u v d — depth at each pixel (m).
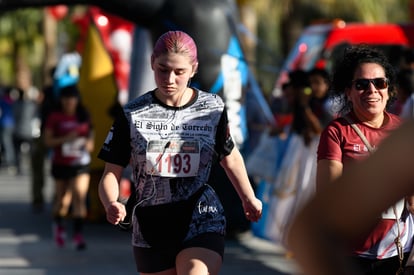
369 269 9.20
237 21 22.00
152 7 21.34
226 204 21.42
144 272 10.33
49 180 41.97
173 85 10.03
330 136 9.48
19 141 44.62
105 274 18.52
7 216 28.48
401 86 17.09
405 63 17.61
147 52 22.38
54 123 21.59
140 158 10.11
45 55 51.91
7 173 46.84
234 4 22.27
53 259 20.45
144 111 10.14
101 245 22.48
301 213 3.30
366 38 25.31
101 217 26.28
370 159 3.27
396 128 3.31
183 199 10.09
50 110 21.80
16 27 58.38
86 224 26.38
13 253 21.28
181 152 10.08
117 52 26.58
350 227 3.24
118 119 10.20
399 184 3.22
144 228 10.16
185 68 10.04
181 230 10.04
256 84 22.12
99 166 25.75
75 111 21.67
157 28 21.47
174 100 10.16
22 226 26.14
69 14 49.56
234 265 19.34
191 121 10.16
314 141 18.22
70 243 22.89
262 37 48.84
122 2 21.31
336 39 25.30
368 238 9.12
